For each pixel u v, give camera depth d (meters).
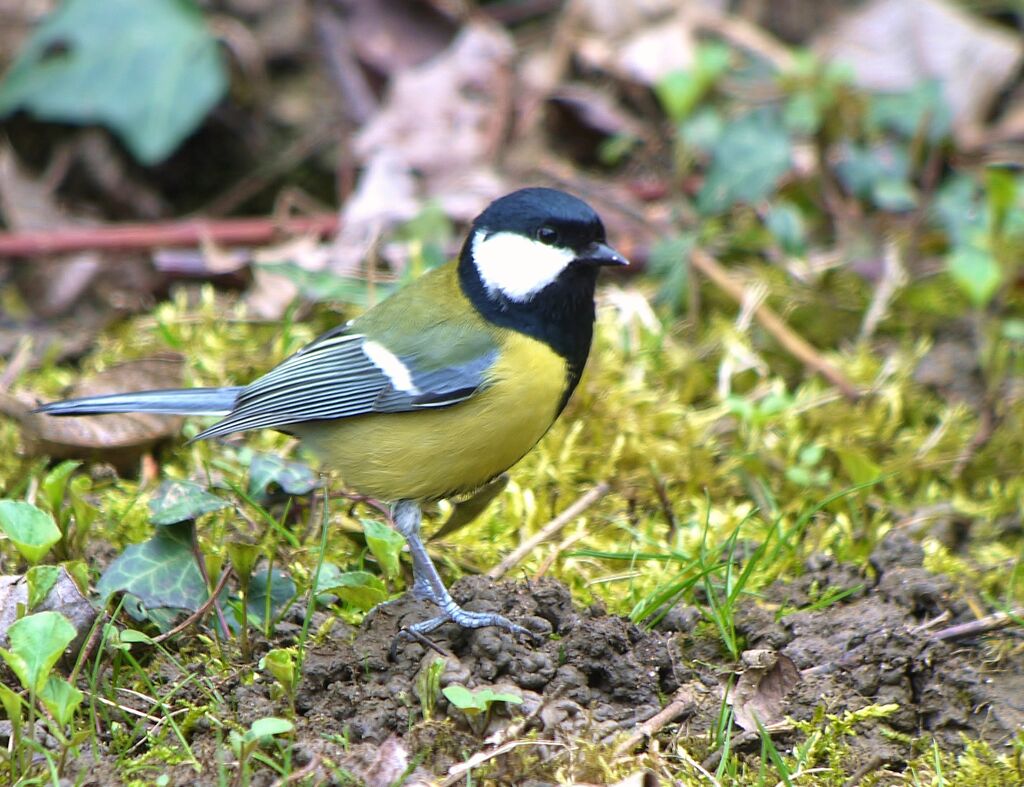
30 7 13.67
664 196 12.52
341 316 10.91
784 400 9.47
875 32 13.30
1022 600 8.06
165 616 7.05
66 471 7.49
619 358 10.16
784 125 11.95
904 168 11.95
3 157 12.60
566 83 13.50
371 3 13.65
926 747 6.62
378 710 6.38
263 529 8.25
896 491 9.41
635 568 8.13
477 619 6.89
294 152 13.29
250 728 6.02
